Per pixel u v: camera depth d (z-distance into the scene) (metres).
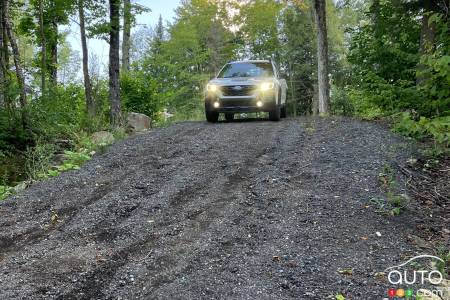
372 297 3.29
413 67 11.34
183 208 5.32
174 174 6.71
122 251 4.29
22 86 11.05
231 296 3.36
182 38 34.03
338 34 34.03
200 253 4.13
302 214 4.93
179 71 35.00
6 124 10.53
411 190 5.55
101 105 15.25
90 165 7.66
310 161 6.79
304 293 3.37
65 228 4.98
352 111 17.28
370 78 10.01
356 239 4.34
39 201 6.01
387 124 9.55
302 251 4.10
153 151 8.33
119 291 3.53
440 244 4.23
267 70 12.88
